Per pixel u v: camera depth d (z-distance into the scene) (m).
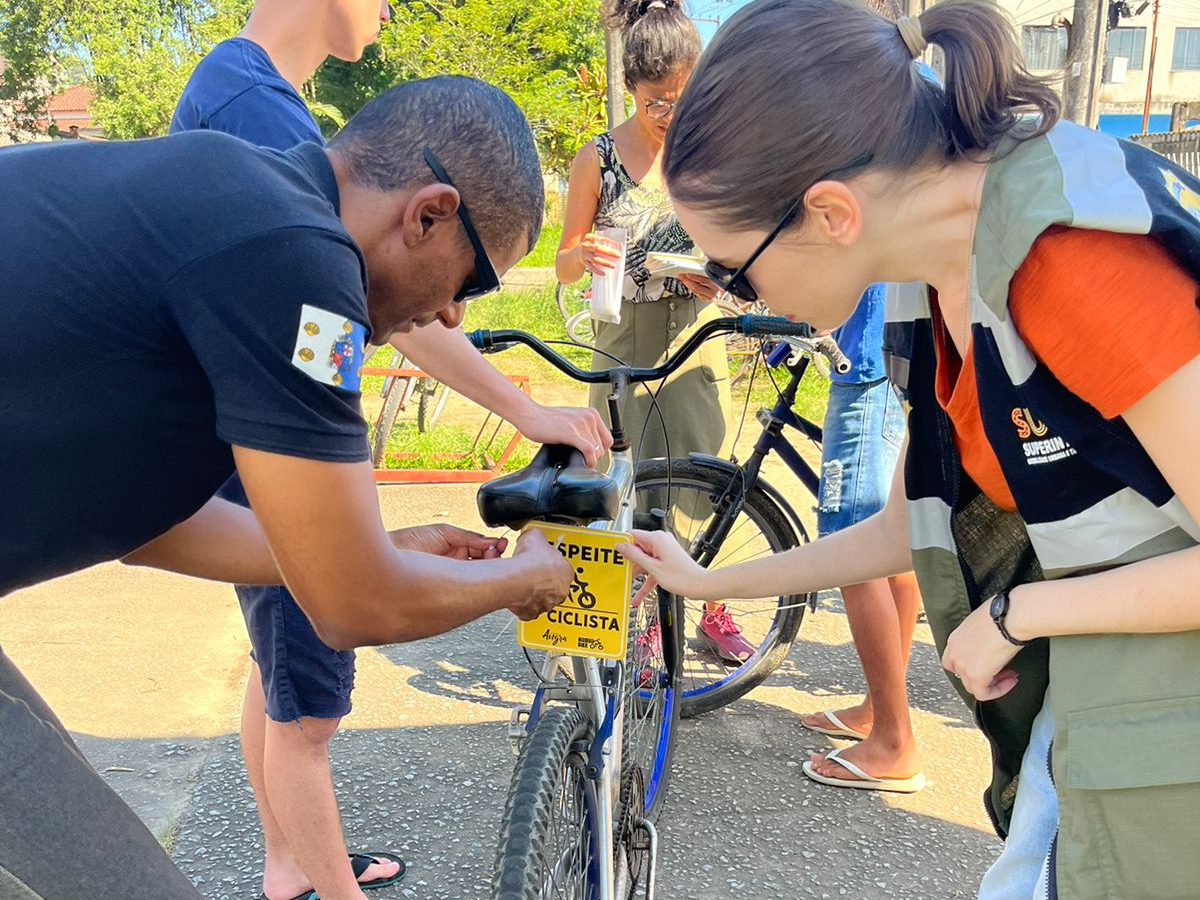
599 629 1.62
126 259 1.08
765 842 2.51
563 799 1.56
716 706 3.07
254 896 2.31
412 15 17.52
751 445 5.49
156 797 2.66
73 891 1.21
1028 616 1.25
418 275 1.31
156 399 1.15
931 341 1.39
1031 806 1.43
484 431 6.18
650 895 1.88
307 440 1.10
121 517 1.25
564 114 18.27
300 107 1.90
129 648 3.48
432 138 1.25
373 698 3.19
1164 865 1.17
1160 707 1.16
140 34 26.69
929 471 1.43
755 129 1.15
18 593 3.92
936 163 1.17
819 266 1.23
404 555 1.28
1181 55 24.53
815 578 1.74
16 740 1.19
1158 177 1.11
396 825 2.56
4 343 1.07
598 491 1.48
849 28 1.16
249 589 1.86
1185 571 1.12
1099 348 1.06
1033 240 1.06
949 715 3.11
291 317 1.07
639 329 3.11
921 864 2.44
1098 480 1.16
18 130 30.14
